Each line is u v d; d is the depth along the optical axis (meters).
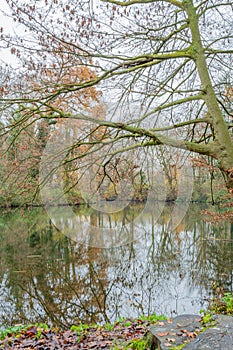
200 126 5.85
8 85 3.85
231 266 8.34
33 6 3.56
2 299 6.55
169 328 2.22
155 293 6.62
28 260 9.28
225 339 1.91
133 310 5.88
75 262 8.87
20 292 6.91
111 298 6.48
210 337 1.95
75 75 3.85
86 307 6.10
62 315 5.82
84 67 3.86
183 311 5.75
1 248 10.61
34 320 5.61
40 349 3.33
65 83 3.90
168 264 8.43
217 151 4.18
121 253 8.47
